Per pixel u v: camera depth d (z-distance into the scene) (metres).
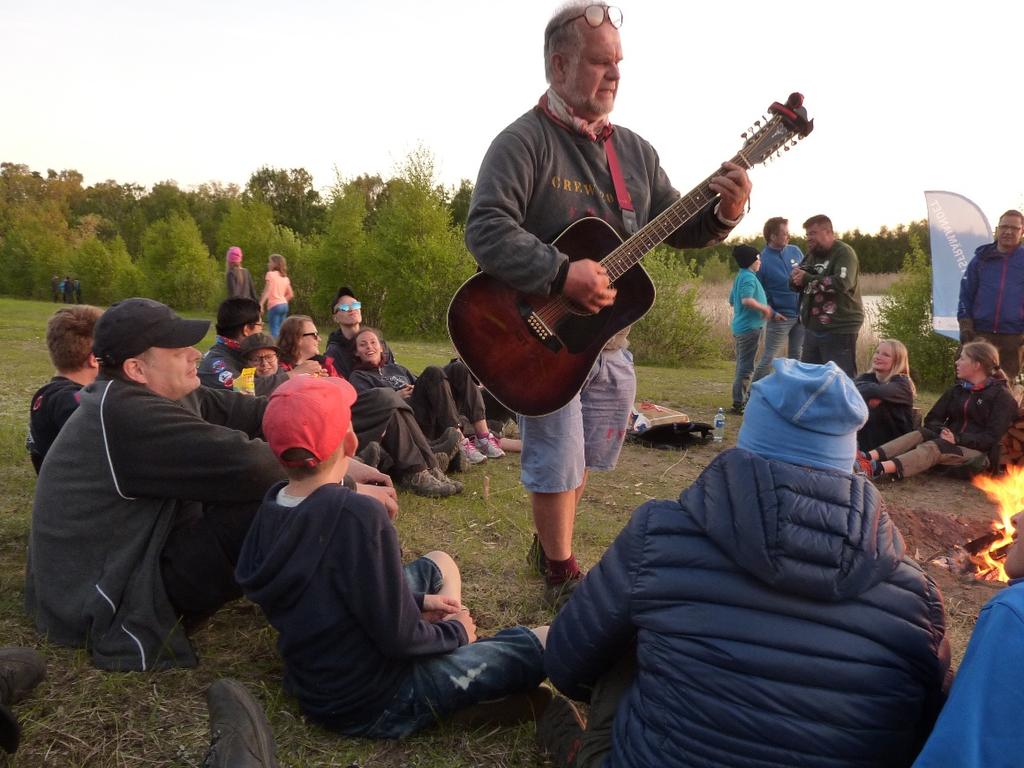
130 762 2.22
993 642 1.36
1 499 4.45
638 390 10.46
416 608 2.29
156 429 2.60
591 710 2.02
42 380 9.23
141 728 2.37
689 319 15.67
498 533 4.27
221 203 69.31
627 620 1.80
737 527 1.61
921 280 12.76
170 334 2.70
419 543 4.07
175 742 2.32
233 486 2.64
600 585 1.85
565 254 2.92
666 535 1.75
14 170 97.56
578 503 4.98
